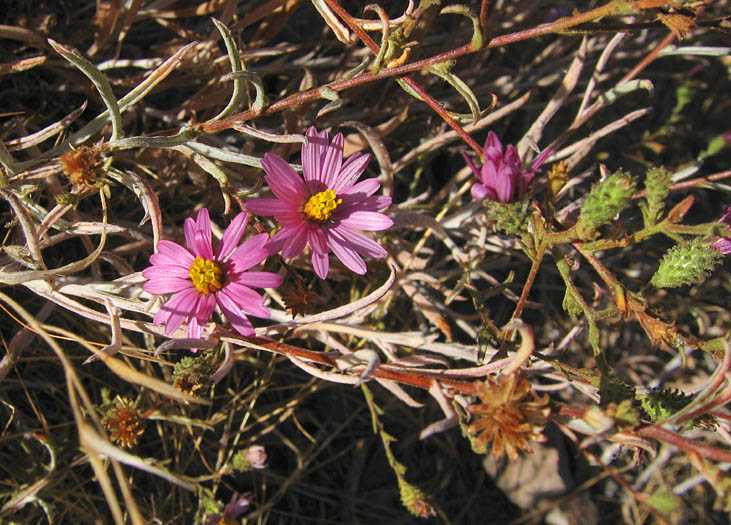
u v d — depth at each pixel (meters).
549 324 0.24
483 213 0.20
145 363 0.18
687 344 0.12
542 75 0.24
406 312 0.21
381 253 0.13
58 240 0.15
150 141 0.14
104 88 0.13
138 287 0.14
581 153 0.19
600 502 0.23
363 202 0.13
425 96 0.14
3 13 0.19
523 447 0.10
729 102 0.27
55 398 0.17
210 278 0.12
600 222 0.11
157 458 0.18
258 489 0.20
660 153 0.27
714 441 0.23
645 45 0.25
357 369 0.14
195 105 0.19
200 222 0.13
